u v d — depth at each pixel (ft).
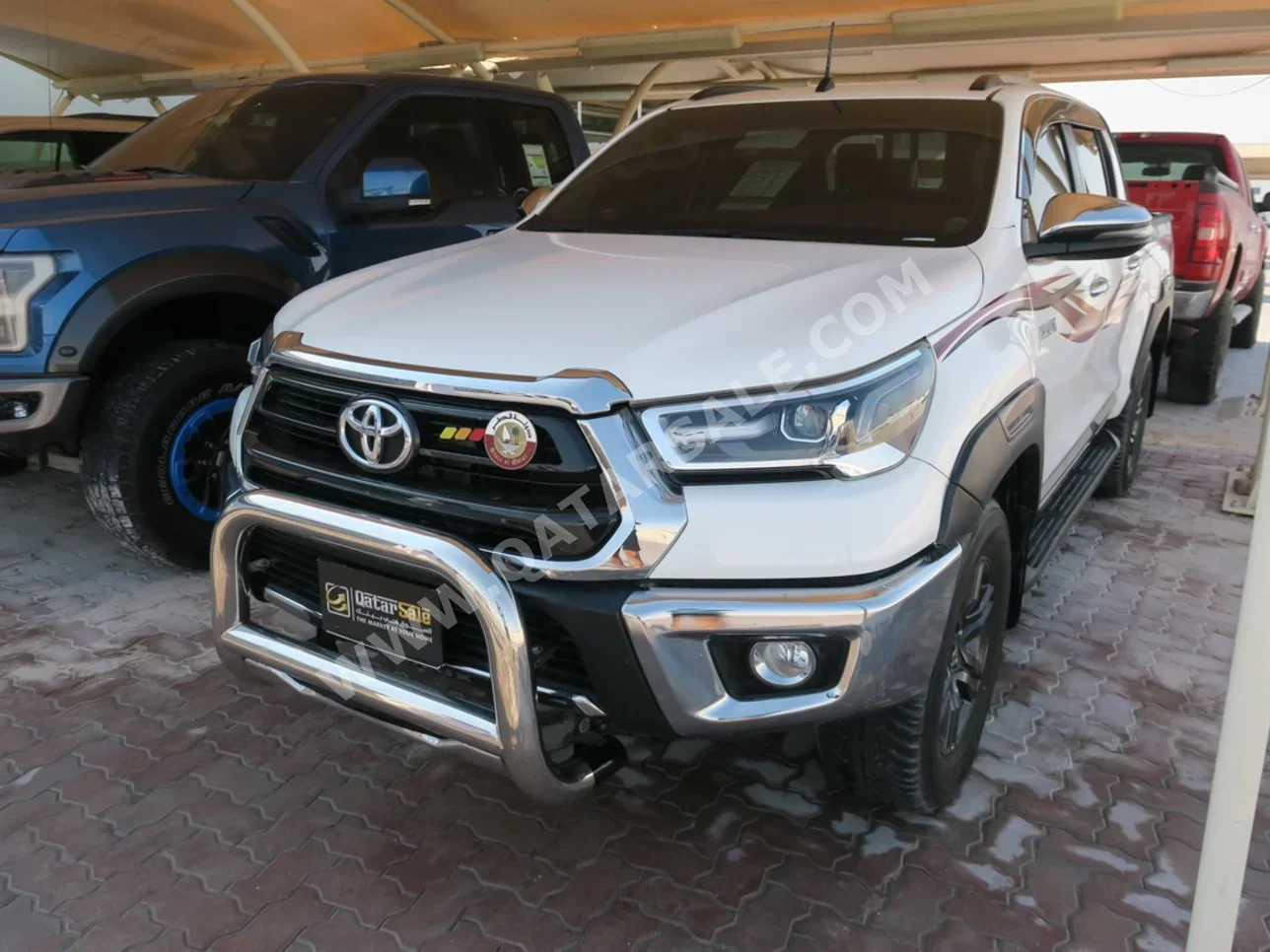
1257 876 7.33
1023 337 8.13
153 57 33.45
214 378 11.57
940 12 22.59
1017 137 9.57
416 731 6.79
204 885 7.14
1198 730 9.23
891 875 7.28
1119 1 20.63
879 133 10.07
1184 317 20.90
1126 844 7.64
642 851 7.54
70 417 10.49
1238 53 27.78
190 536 11.76
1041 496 9.66
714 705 6.14
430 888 7.15
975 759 8.61
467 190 15.21
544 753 6.28
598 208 10.52
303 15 28.19
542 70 29.68
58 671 9.96
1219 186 21.09
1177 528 14.47
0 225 10.16
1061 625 11.29
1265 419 14.83
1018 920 6.85
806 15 24.35
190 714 9.30
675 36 26.05
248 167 13.41
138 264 10.78
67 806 7.95
